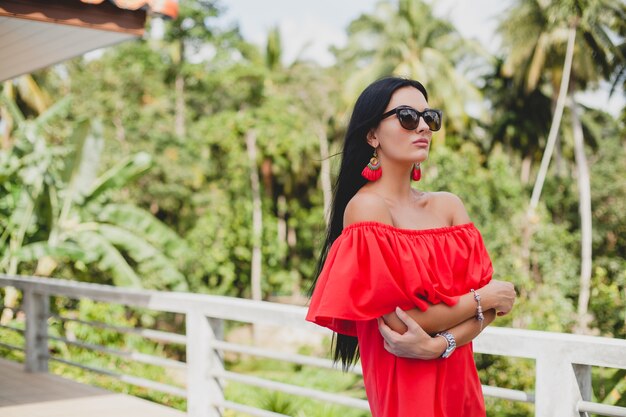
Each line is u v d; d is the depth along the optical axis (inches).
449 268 68.3
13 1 136.1
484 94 1248.2
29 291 203.6
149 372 339.9
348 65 1181.7
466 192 667.4
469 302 67.2
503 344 98.3
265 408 245.1
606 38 999.0
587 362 90.6
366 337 71.2
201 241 961.5
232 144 1053.2
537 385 95.0
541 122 1202.6
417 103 70.6
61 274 567.8
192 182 997.8
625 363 87.5
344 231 68.5
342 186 74.6
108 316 373.1
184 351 880.3
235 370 701.3
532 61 1040.2
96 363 328.5
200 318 149.6
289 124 1095.0
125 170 461.1
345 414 236.8
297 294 1119.6
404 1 1101.7
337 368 117.8
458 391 69.3
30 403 169.6
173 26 1124.5
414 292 65.5
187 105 1138.0
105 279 598.5
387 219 68.1
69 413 160.6
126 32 149.5
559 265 652.7
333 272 66.8
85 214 457.7
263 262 1060.5
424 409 66.6
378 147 72.0
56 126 805.9
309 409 240.1
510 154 1232.8
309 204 1228.5
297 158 1095.0
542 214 674.8
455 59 1197.7
